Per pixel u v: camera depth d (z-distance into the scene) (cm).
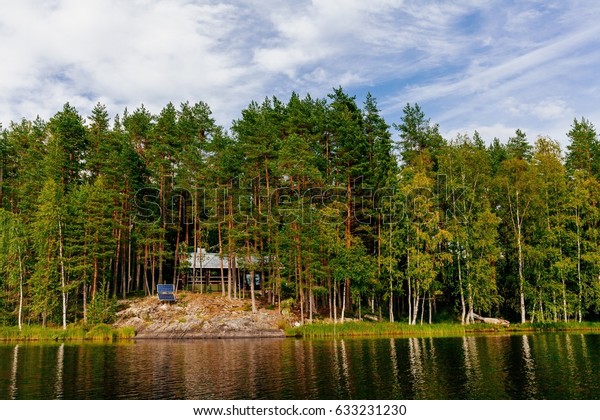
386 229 5394
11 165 6794
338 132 5606
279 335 4722
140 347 3925
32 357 3316
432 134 6331
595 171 6003
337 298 5919
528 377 2414
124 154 5791
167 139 6022
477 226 5331
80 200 5359
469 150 5872
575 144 6078
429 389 2197
